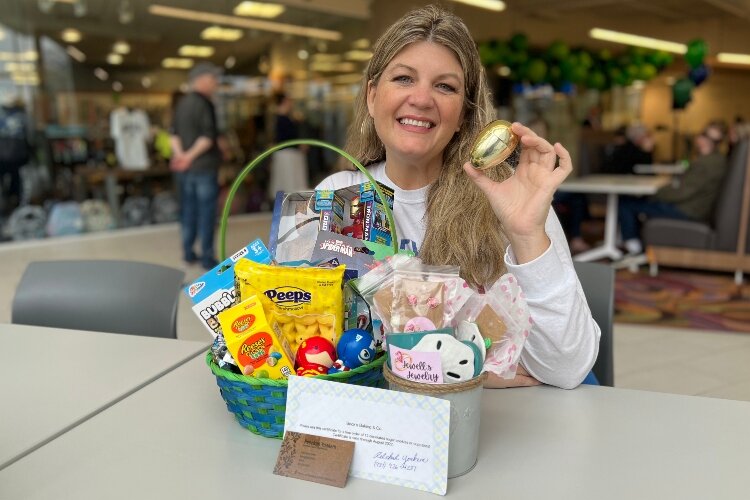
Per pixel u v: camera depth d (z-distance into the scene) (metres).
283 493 0.68
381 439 0.69
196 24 7.18
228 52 7.54
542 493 0.67
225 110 7.67
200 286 0.84
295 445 0.71
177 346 1.18
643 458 0.74
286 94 8.02
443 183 1.07
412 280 0.70
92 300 1.50
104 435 0.82
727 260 4.41
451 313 0.69
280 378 0.76
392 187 1.19
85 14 6.34
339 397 0.70
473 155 0.79
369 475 0.69
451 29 0.97
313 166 8.22
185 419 0.86
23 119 6.01
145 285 1.49
